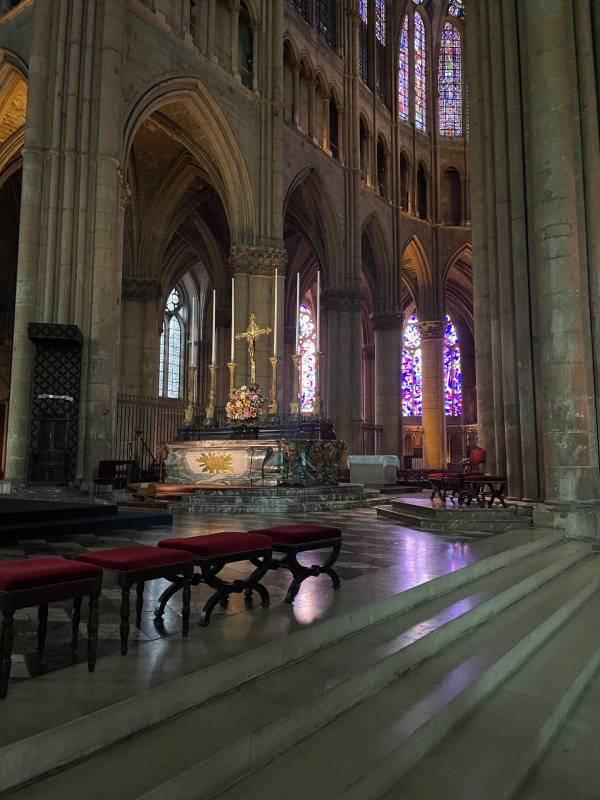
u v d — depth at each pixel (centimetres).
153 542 765
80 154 1541
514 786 324
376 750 304
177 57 1889
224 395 3139
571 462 966
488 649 470
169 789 244
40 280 1500
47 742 251
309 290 3944
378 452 3141
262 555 459
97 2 1609
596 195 1041
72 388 1465
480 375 1239
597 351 1022
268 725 296
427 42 3684
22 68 1748
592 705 453
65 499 1346
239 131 2147
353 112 2895
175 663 336
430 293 3516
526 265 1103
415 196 3459
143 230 2566
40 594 304
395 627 467
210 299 3850
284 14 2461
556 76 1030
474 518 1003
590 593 730
